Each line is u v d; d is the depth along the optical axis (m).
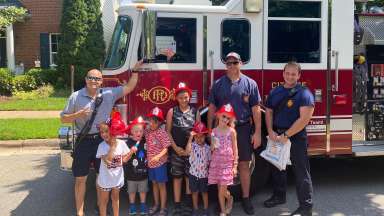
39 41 19.50
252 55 6.18
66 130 6.10
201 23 6.04
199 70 6.07
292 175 7.55
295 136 5.49
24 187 7.16
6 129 10.58
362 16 7.21
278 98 5.52
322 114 6.34
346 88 6.41
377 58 7.29
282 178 5.97
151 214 5.75
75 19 17.00
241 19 6.12
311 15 6.29
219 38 6.09
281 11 6.21
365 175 7.61
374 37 7.07
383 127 6.90
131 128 5.54
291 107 5.45
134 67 5.65
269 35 6.21
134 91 5.91
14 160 8.98
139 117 5.64
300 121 5.37
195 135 5.52
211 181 5.53
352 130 6.71
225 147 5.45
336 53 6.34
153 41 5.72
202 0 6.56
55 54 19.73
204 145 5.58
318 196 6.53
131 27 5.92
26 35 19.47
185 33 6.02
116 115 5.31
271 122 5.63
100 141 5.32
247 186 5.80
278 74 6.25
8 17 17.16
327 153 6.39
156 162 5.60
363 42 7.14
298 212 5.54
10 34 18.52
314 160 8.71
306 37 6.30
